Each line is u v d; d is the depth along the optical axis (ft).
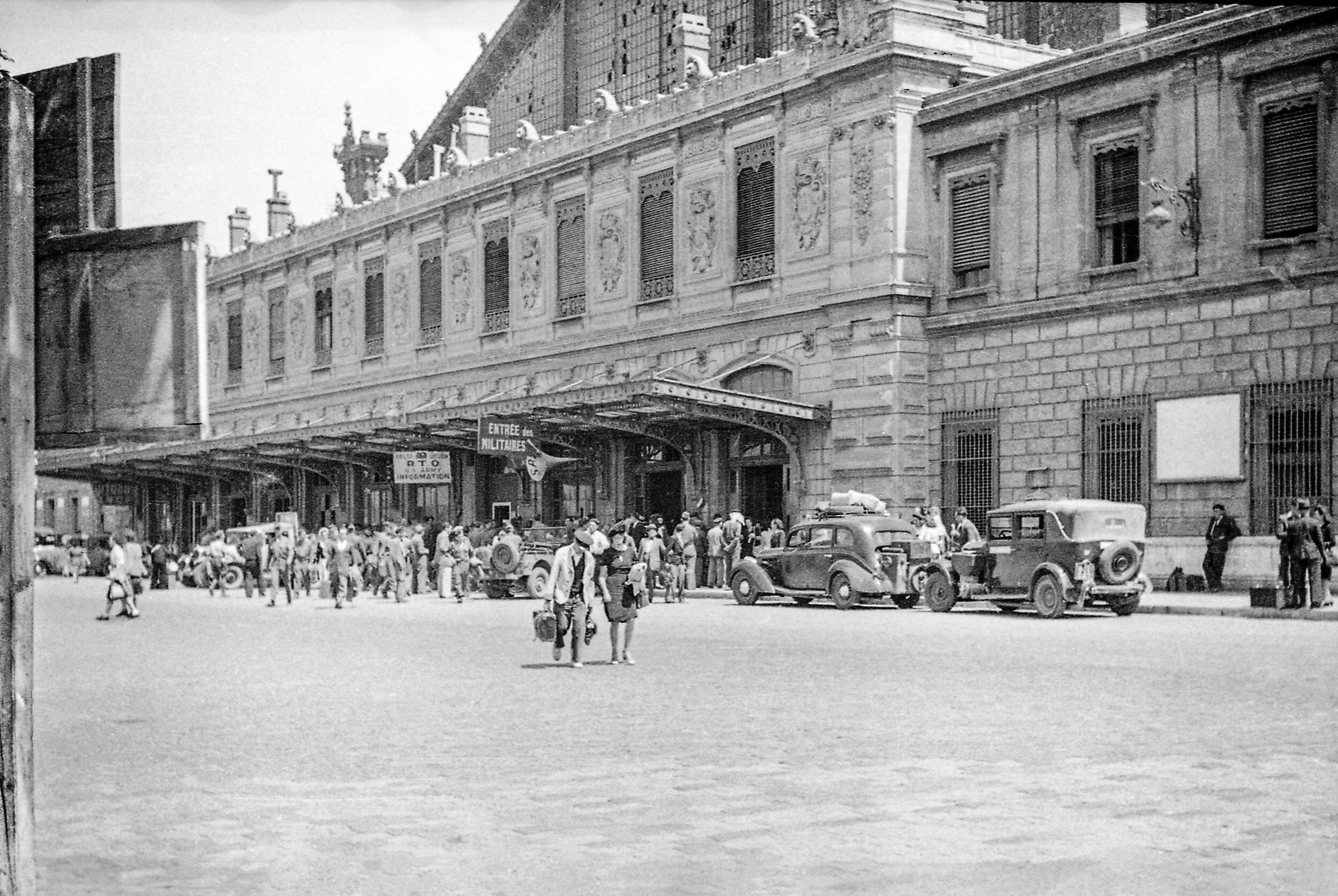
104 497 264.93
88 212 19.08
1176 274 104.63
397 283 201.77
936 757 36.45
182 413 19.33
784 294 137.49
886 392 124.88
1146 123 106.93
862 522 101.86
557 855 26.58
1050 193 115.14
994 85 119.03
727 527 128.57
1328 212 95.35
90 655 72.43
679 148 151.64
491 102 204.44
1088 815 29.63
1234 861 25.72
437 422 157.28
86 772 36.35
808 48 134.51
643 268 157.58
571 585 62.08
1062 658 60.59
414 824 29.55
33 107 18.76
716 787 32.86
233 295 245.65
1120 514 87.81
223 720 45.80
